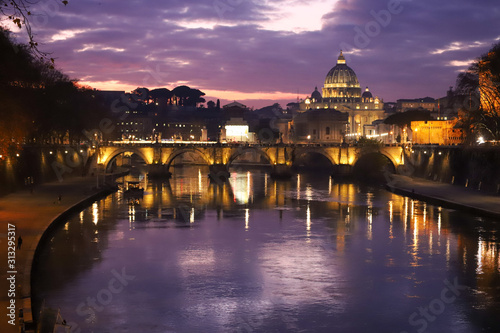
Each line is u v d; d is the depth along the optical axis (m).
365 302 63.22
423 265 77.88
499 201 124.12
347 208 132.50
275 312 60.22
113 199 143.62
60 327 47.62
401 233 99.44
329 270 75.62
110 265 77.06
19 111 103.94
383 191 170.88
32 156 150.88
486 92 152.25
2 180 124.25
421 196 141.00
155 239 94.50
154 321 57.47
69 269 74.62
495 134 155.75
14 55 100.50
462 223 106.12
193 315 59.25
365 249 87.62
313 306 62.00
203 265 77.81
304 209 132.00
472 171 155.12
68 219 109.12
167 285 68.62
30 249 72.81
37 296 63.94
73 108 175.12
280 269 76.12
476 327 56.31
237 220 115.69
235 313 59.91
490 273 73.75
